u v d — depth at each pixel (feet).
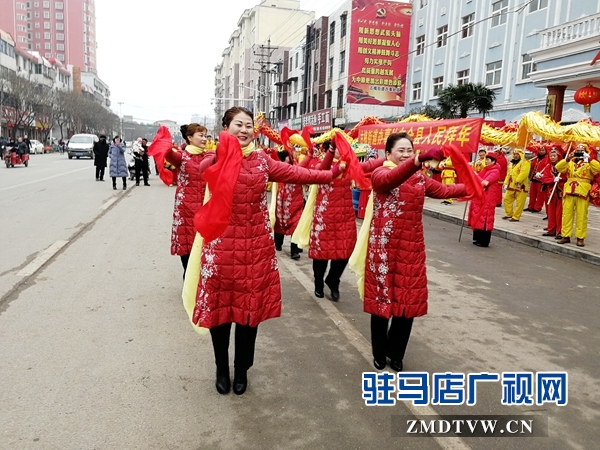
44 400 9.32
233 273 9.27
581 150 25.45
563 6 53.21
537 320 15.07
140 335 12.47
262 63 173.27
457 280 19.54
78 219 28.78
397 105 88.02
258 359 11.59
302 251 23.53
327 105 113.29
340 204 15.69
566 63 40.65
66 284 16.35
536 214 38.83
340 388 10.32
